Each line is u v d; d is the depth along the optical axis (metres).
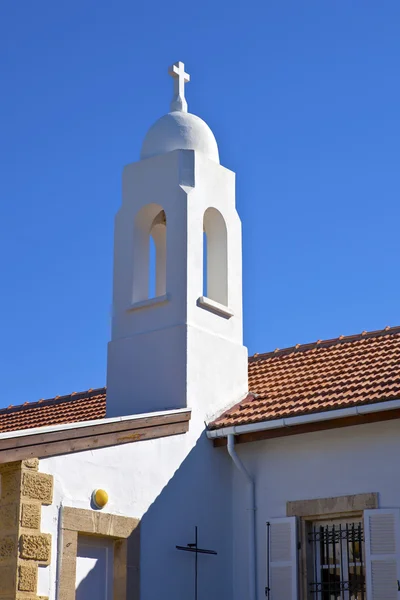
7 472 12.30
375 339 16.53
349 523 13.98
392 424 13.77
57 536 12.45
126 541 13.30
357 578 13.68
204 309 15.48
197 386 15.00
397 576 13.15
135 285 15.84
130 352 15.52
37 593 12.03
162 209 16.03
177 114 16.53
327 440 14.30
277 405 14.77
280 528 14.33
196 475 14.59
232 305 16.03
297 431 14.21
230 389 15.59
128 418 13.70
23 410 19.55
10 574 11.89
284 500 14.45
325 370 15.73
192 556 14.20
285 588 14.05
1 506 12.23
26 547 12.00
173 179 15.73
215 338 15.53
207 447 14.91
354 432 14.09
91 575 12.98
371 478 13.73
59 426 12.72
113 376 15.62
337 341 17.00
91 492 12.99
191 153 15.85
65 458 12.77
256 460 14.90
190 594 13.99
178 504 14.17
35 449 12.39
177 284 15.32
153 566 13.57
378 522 13.48
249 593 14.40
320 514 14.05
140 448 13.85
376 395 13.53
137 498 13.61
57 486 12.58
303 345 17.30
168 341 15.16
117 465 13.45
